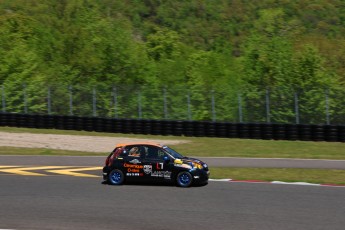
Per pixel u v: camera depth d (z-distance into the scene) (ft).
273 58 345.92
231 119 247.09
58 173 144.05
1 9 538.47
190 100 254.68
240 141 212.02
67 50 365.61
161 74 377.30
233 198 112.47
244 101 248.52
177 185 126.11
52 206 105.19
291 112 242.37
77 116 246.06
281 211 100.78
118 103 261.44
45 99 273.33
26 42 367.66
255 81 347.97
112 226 90.53
